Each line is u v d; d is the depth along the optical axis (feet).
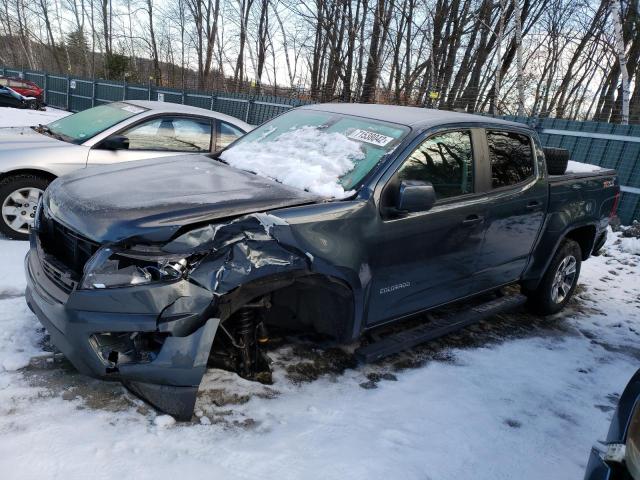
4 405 8.39
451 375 11.71
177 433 8.27
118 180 10.32
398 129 11.49
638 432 5.42
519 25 47.75
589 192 16.20
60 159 17.30
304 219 9.22
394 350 11.68
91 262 7.99
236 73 103.71
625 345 14.87
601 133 32.78
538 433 9.93
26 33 164.04
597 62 75.31
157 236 8.00
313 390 10.23
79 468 7.24
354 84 73.97
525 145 14.14
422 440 9.13
